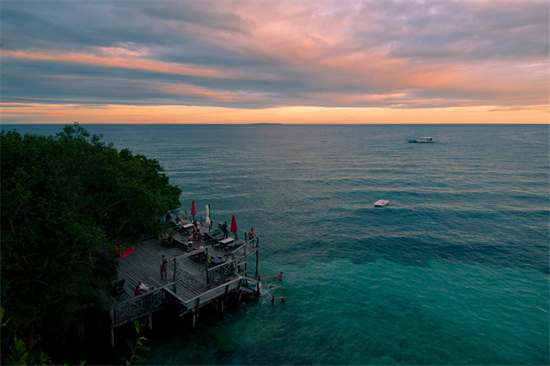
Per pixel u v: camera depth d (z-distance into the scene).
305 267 32.41
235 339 20.64
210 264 23.77
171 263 24.36
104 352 18.83
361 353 19.59
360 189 71.31
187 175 89.38
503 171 91.75
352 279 29.55
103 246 20.80
